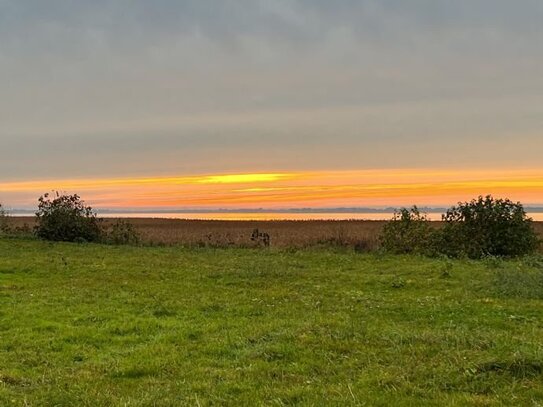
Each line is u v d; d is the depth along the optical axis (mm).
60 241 33281
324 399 7055
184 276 19297
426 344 9500
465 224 26422
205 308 13750
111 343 10555
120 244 32875
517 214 26062
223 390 7594
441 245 26828
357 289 16812
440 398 6969
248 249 30078
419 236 27562
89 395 7504
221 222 58281
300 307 13695
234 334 10727
